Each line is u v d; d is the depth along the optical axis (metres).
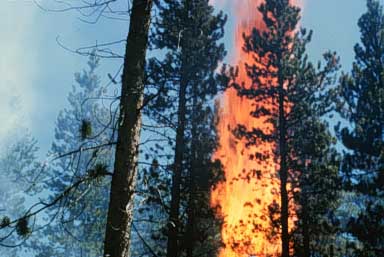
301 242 24.19
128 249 5.59
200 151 22.34
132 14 6.45
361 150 24.91
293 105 25.80
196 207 21.97
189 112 22.89
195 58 22.53
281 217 23.64
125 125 5.90
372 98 26.12
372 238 21.86
